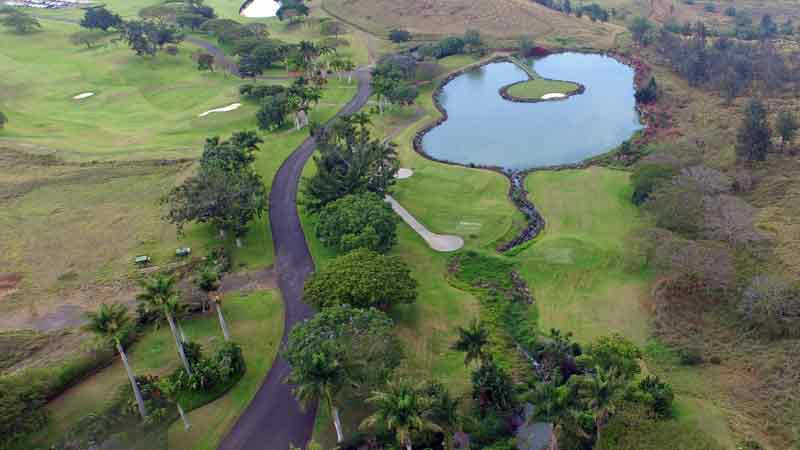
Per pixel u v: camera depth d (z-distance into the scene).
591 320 79.00
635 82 182.12
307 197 103.81
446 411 53.09
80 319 80.19
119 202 112.25
